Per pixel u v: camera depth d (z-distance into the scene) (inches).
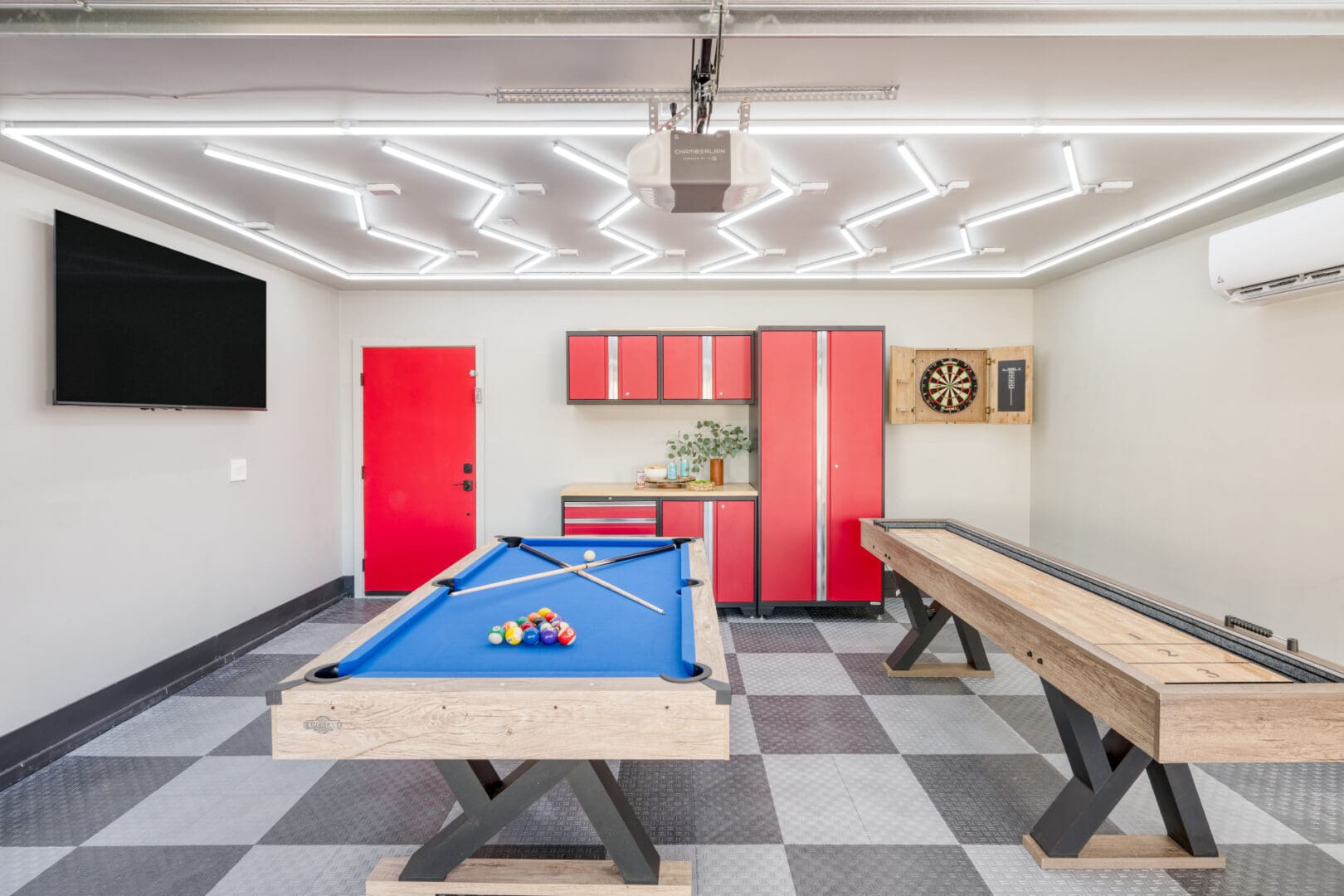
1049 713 122.4
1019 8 65.8
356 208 127.0
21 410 104.0
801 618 184.9
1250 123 91.0
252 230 140.1
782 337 185.9
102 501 118.0
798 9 65.9
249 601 158.9
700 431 205.5
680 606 90.8
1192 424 141.4
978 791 96.2
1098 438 172.7
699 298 204.2
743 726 117.2
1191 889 76.0
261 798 95.0
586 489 191.0
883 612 187.8
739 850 82.8
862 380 186.5
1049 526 195.3
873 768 102.7
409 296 203.8
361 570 205.0
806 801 93.7
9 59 74.7
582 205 126.6
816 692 132.4
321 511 192.9
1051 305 193.2
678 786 97.4
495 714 60.3
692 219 135.4
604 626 82.7
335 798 94.9
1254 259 115.9
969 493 206.1
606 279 186.9
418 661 70.5
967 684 135.9
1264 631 72.6
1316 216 104.4
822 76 80.4
